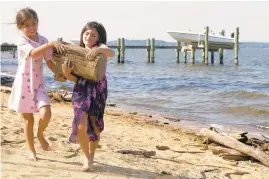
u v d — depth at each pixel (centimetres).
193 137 920
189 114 1384
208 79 2867
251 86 2409
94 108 464
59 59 461
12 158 523
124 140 807
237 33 4312
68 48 456
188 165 618
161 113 1380
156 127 1053
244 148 716
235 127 1158
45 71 3256
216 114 1403
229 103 1647
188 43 4972
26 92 479
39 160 520
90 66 449
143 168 541
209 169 606
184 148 777
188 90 2145
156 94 1955
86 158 488
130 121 1122
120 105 1555
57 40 464
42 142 495
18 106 480
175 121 1214
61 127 842
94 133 477
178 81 2673
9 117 873
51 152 568
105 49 457
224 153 729
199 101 1712
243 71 3781
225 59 7156
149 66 4419
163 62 5462
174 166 589
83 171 487
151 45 4628
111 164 541
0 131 694
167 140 862
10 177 454
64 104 1353
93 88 462
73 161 530
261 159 693
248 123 1242
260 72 3672
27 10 476
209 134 815
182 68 4109
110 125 1014
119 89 2173
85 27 474
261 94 1834
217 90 2144
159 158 641
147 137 880
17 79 484
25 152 555
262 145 831
